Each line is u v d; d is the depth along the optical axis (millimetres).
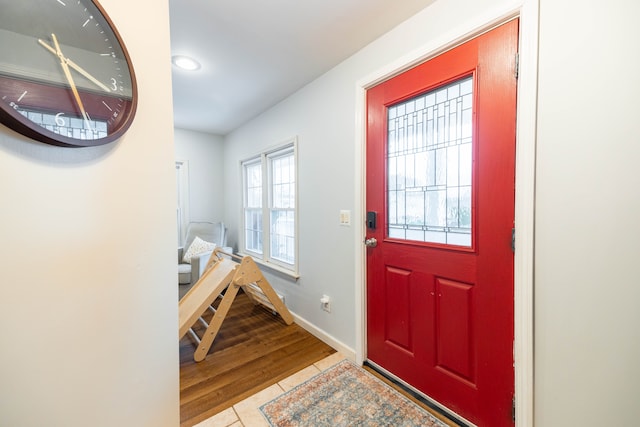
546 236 1046
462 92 1312
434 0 1342
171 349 1016
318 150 2172
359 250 1806
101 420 840
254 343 2146
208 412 1417
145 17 927
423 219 1493
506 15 1114
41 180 709
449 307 1382
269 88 2346
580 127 957
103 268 833
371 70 1700
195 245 3398
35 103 673
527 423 1102
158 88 960
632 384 891
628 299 888
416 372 1534
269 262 3014
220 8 1384
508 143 1144
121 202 871
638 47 851
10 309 671
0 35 626
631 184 874
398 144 1608
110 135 811
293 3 1354
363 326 1819
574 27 960
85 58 767
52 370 744
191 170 3787
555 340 1038
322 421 1354
